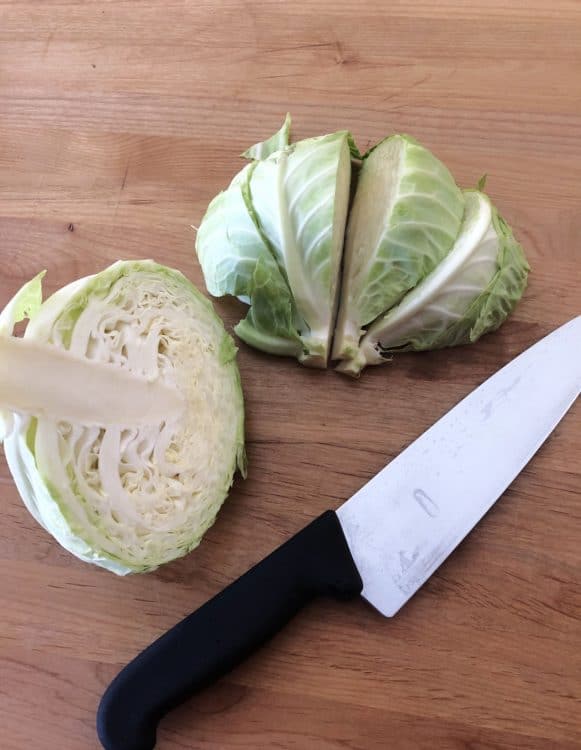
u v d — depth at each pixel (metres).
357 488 0.31
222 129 0.36
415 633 0.30
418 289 0.30
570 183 0.34
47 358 0.25
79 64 0.38
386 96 0.36
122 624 0.31
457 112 0.35
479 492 0.30
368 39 0.37
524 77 0.35
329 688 0.29
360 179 0.32
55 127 0.37
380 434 0.32
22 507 0.32
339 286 0.32
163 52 0.37
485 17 0.36
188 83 0.37
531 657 0.29
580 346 0.31
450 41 0.36
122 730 0.27
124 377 0.27
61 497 0.25
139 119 0.37
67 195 0.36
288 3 0.37
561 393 0.31
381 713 0.29
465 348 0.32
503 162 0.35
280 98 0.37
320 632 0.30
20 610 0.31
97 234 0.36
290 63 0.37
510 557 0.30
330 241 0.29
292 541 0.29
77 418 0.26
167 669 0.27
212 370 0.31
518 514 0.31
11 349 0.24
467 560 0.30
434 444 0.30
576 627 0.29
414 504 0.30
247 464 0.32
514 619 0.30
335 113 0.36
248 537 0.31
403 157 0.30
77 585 0.31
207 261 0.32
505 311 0.31
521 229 0.34
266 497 0.32
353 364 0.31
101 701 0.27
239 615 0.28
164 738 0.29
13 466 0.26
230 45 0.37
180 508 0.29
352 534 0.29
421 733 0.29
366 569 0.29
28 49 0.38
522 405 0.31
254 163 0.31
